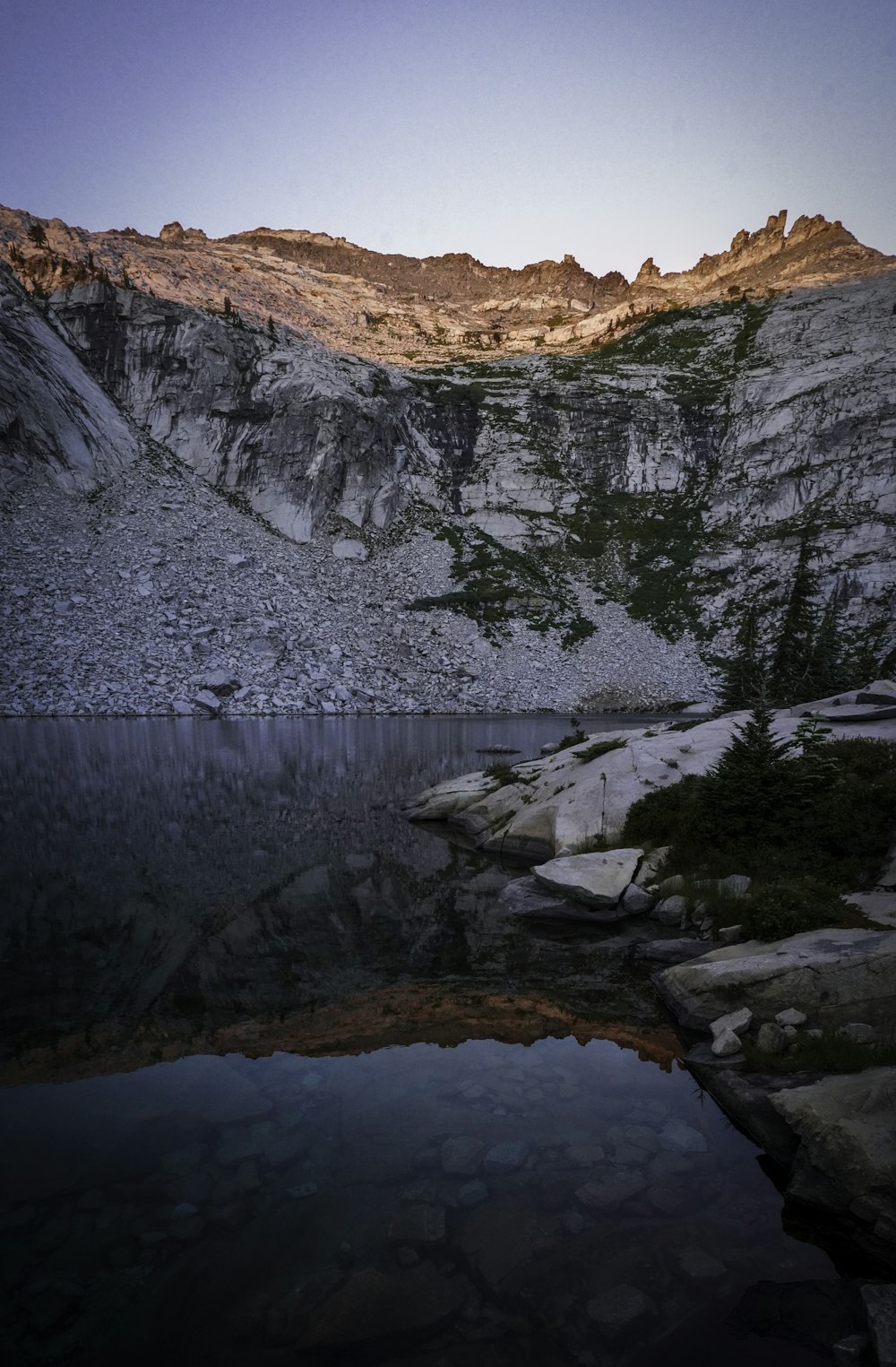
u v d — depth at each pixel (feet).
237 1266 13.44
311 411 364.79
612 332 630.74
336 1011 26.35
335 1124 18.56
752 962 26.63
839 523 345.72
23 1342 11.61
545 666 298.97
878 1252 14.07
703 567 363.15
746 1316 12.55
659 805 48.73
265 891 42.86
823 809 41.11
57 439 305.53
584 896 39.65
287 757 114.11
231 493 350.84
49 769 95.71
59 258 433.07
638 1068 22.56
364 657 273.75
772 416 414.21
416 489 407.03
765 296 567.59
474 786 69.87
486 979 30.07
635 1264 13.78
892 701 60.90
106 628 234.17
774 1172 17.21
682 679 294.87
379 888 44.29
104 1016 25.41
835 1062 20.75
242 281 617.62
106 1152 17.04
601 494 425.28
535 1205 15.49
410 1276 13.26
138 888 42.75
